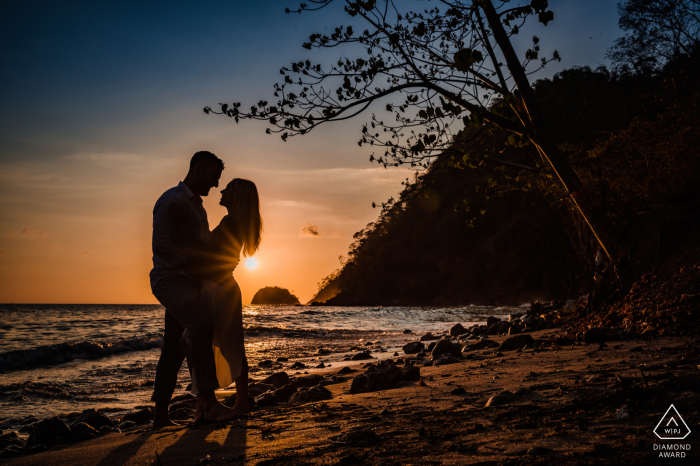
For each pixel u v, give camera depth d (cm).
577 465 138
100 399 568
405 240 10556
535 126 819
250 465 169
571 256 1246
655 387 221
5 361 867
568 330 754
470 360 550
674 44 2036
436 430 199
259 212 325
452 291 8044
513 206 7481
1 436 364
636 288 750
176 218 296
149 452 213
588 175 1057
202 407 297
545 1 486
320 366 784
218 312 310
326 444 191
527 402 237
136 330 1962
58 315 4012
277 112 691
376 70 697
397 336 1564
